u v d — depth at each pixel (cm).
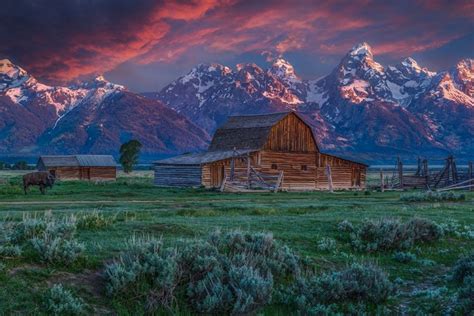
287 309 1330
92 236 1695
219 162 6159
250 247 1547
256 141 6519
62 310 1118
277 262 1491
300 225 2184
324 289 1386
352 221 2291
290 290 1395
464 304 1334
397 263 1783
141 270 1286
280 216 2556
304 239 1920
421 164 7581
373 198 4572
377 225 2000
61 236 1440
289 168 6625
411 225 2078
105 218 2070
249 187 5978
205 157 6444
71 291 1202
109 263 1355
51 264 1283
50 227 1457
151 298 1239
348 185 7019
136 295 1242
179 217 2480
